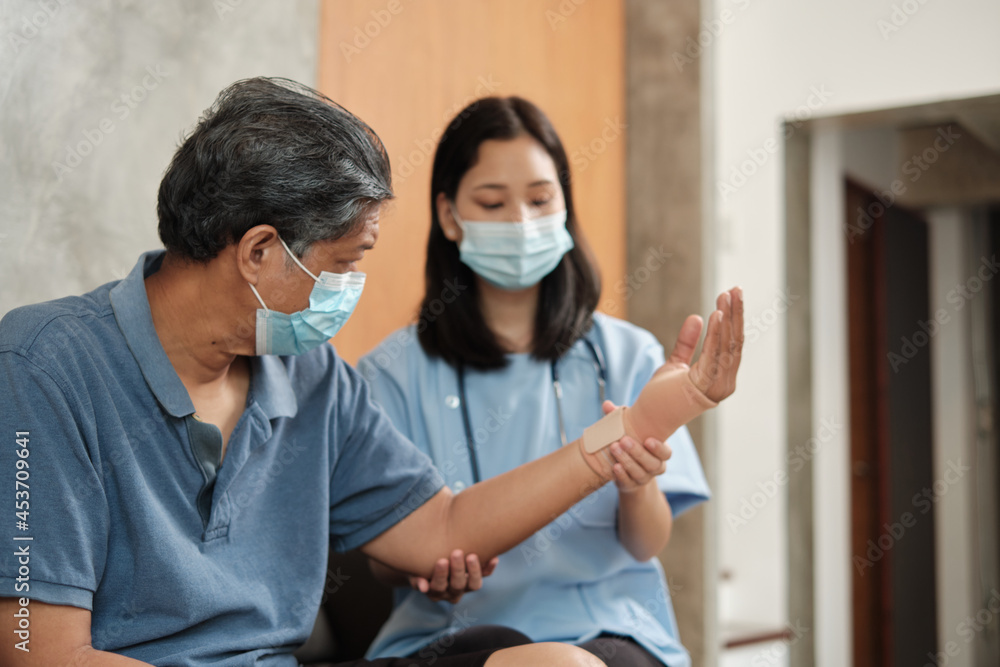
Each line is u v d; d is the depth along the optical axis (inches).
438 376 59.8
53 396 36.0
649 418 46.9
